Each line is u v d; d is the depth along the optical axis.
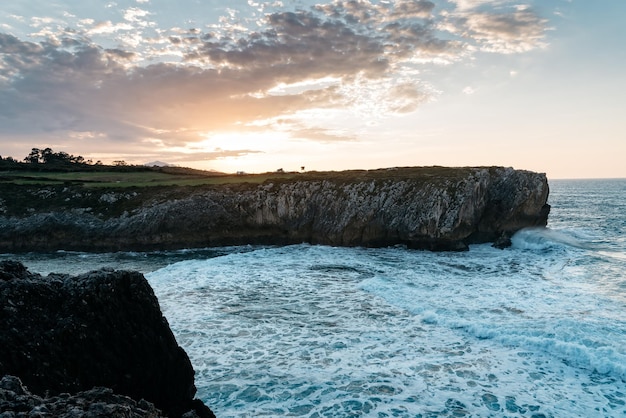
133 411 4.96
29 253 37.44
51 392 6.19
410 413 10.08
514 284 22.52
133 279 8.31
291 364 12.69
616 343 13.63
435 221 35.78
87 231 38.91
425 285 22.27
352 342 14.45
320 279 23.66
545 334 14.52
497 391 11.17
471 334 15.16
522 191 39.97
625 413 10.13
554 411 10.21
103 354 7.20
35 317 6.93
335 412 10.09
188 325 15.93
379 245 37.97
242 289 21.28
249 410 10.16
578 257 30.36
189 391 8.56
